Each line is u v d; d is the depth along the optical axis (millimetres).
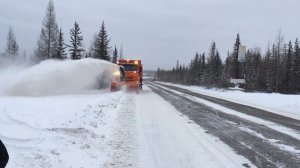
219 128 12672
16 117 13062
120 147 9438
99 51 63750
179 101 23141
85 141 9539
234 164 8141
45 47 52531
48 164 7238
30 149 8297
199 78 86625
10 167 6844
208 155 8875
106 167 7625
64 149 8469
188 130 12148
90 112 14617
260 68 70938
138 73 32031
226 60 78438
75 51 55469
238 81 41219
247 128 12773
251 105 21469
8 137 9422
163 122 13711
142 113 16172
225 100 24953
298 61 69188
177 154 8906
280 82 68750
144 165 7902
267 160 8516
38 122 12031
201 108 19031
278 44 69062
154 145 9797
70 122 12047
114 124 12867
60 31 54750
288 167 7977
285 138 11109
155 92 33281
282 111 18562
